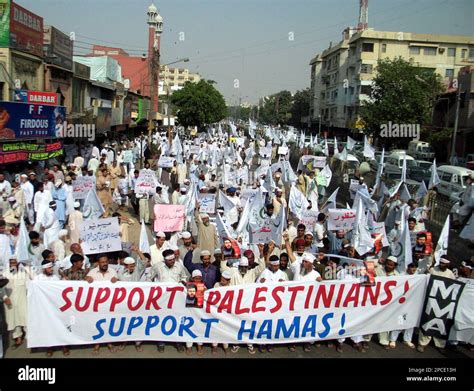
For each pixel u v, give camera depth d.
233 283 8.53
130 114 48.09
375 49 56.94
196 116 63.50
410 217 12.12
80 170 20.02
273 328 8.03
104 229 9.64
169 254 8.18
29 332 7.55
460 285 8.20
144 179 16.23
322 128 79.50
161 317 7.85
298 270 8.65
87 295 7.67
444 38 55.47
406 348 8.51
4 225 10.02
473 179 14.98
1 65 20.06
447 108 37.78
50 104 22.11
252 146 35.25
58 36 26.56
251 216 11.72
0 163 16.33
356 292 8.17
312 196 17.50
